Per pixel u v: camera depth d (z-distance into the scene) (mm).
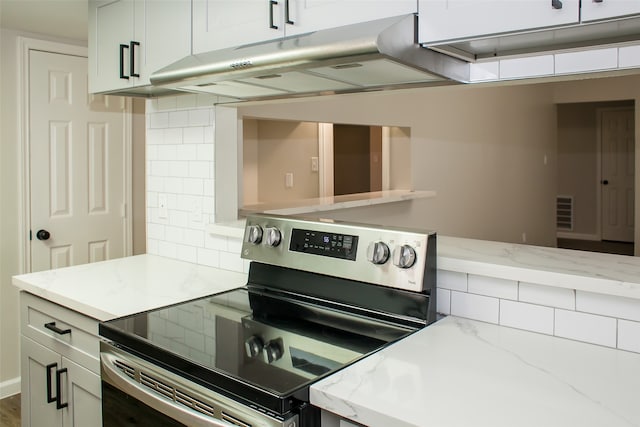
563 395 1053
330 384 1115
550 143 7012
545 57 1481
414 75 1514
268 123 4551
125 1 2201
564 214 8859
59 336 1945
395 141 4016
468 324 1508
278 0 1656
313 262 1687
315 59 1350
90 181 3326
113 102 3408
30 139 3047
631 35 1262
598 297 1329
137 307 1730
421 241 1475
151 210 2635
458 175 4637
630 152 8320
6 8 2531
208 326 1531
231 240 2242
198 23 1918
